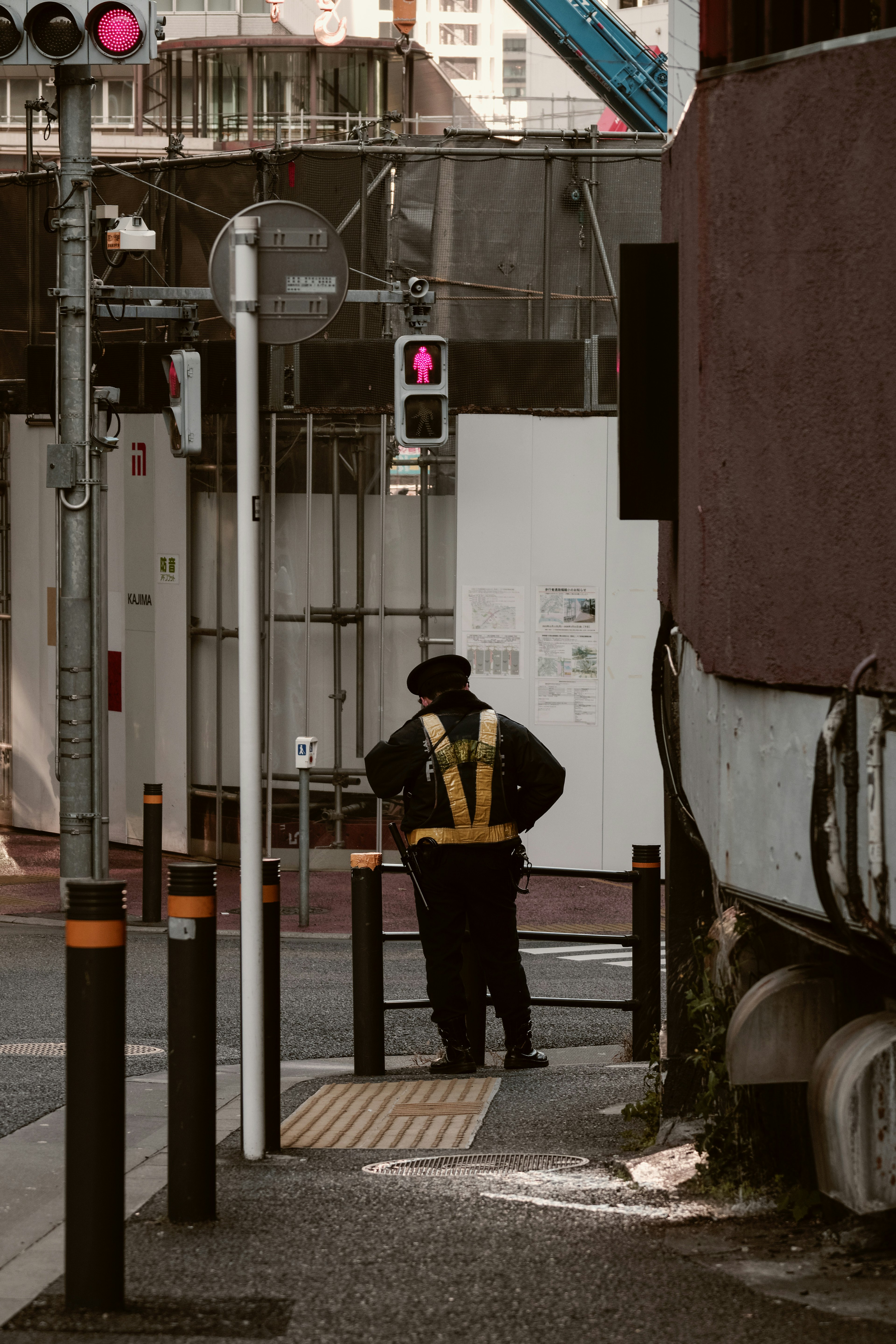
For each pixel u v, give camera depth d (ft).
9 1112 54.13
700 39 36.24
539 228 134.72
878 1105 31.73
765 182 32.94
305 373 131.64
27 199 150.51
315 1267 33.76
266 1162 45.03
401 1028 76.02
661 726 47.37
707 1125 41.45
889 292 30.27
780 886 32.91
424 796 62.54
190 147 374.84
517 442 128.57
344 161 134.41
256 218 45.83
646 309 42.06
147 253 142.92
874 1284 32.07
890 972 30.89
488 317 134.72
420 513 135.54
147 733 144.97
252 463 45.34
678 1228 36.32
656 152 134.51
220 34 454.40
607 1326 29.86
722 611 34.40
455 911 62.90
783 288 32.50
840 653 30.96
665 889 69.97
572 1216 37.60
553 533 128.47
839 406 31.19
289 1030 74.28
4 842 149.79
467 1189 40.86
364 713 136.67
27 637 155.12
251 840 44.70
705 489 35.04
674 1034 46.34
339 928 111.04
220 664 137.49
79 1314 31.07
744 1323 29.91
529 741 62.90
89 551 106.11
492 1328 29.94
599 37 238.89
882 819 29.96
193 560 141.38
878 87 30.55
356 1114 53.78
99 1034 31.37
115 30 99.81
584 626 128.36
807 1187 37.60
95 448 106.01
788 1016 35.37
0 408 154.92
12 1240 36.91
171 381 105.91
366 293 111.86
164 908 117.08
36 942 98.48
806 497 31.89
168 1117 39.75
